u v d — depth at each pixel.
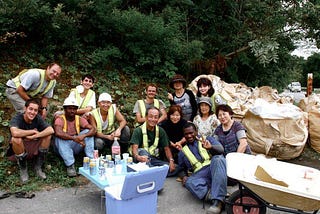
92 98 5.56
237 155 3.92
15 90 4.99
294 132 5.86
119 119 5.51
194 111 5.80
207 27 9.75
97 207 3.98
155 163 4.88
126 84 7.72
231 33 9.52
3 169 4.69
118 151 4.44
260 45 8.88
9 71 6.70
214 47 9.55
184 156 4.66
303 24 9.13
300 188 3.47
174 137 5.43
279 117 5.79
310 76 8.71
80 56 7.75
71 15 7.34
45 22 7.15
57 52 7.71
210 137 4.50
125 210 3.38
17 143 4.33
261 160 3.87
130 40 8.07
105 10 7.67
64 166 5.03
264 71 10.75
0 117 5.55
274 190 3.25
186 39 9.27
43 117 5.14
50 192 4.36
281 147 5.80
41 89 5.02
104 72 7.78
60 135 4.77
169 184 4.77
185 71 8.98
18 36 7.33
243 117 6.17
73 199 4.19
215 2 9.30
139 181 3.34
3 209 3.85
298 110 6.43
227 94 6.79
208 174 4.29
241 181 3.42
